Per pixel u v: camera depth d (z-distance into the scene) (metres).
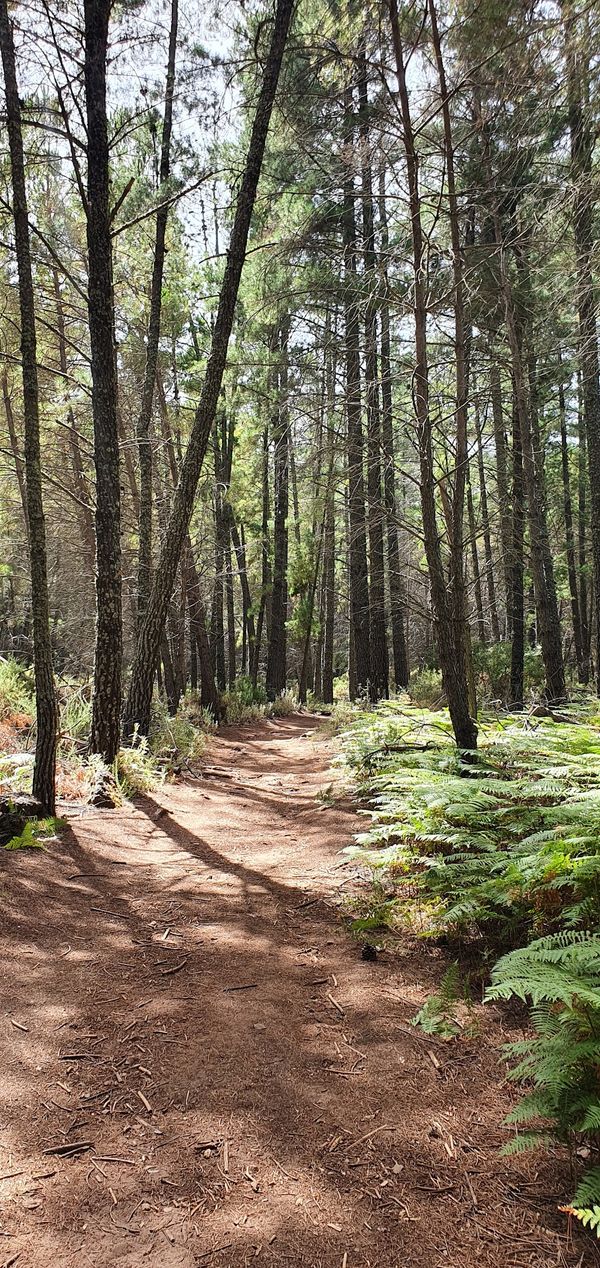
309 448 11.85
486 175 9.02
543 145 8.62
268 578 24.50
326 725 14.91
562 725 8.45
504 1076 2.81
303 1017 3.25
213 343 8.53
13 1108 2.51
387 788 6.37
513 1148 2.21
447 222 9.34
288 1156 2.38
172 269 13.47
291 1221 2.11
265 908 4.54
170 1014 3.21
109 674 7.36
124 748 8.23
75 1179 2.22
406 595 10.80
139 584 11.45
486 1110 2.62
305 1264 1.97
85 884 4.66
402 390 12.47
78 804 6.45
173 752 9.46
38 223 11.43
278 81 8.70
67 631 17.34
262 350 14.59
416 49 6.84
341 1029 3.16
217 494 19.19
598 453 11.98
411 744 8.10
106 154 6.96
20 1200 2.12
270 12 8.90
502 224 9.66
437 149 7.93
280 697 22.59
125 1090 2.67
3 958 3.51
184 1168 2.30
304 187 10.16
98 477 7.18
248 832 6.50
